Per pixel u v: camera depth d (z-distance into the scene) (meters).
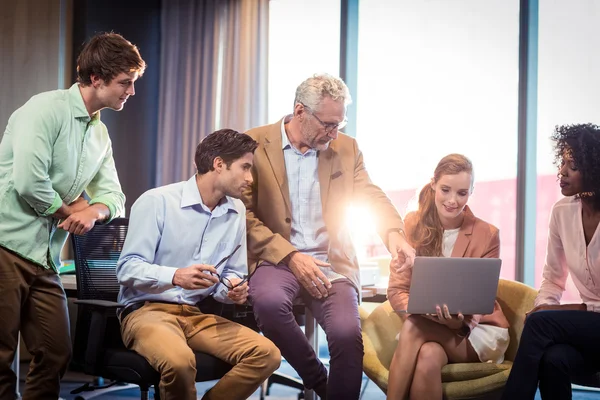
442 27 5.00
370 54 5.19
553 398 2.44
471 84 4.91
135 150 5.42
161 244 2.52
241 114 5.38
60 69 4.75
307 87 2.64
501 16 4.84
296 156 2.78
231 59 5.47
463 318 2.60
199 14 5.56
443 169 2.75
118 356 2.39
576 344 2.46
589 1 4.61
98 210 2.57
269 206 2.74
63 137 2.45
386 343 2.84
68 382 4.16
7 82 4.65
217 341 2.43
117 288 2.93
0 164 2.45
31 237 2.45
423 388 2.52
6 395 2.45
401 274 2.74
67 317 2.55
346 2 5.18
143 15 5.47
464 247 2.76
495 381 2.51
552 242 2.74
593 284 2.60
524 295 2.79
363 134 5.18
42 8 4.72
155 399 2.37
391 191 5.10
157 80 5.63
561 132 2.63
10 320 2.42
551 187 4.78
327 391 2.54
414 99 5.06
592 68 4.61
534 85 4.71
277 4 5.47
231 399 2.37
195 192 2.54
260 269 2.70
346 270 2.75
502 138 4.83
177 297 2.52
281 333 2.54
